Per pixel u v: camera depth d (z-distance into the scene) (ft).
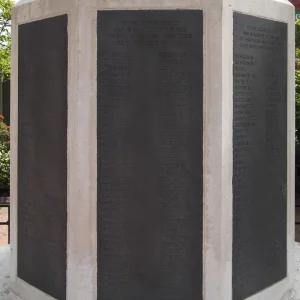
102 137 12.85
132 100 12.79
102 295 13.12
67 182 13.05
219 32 12.43
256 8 13.46
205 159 12.71
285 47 14.76
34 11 13.98
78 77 12.64
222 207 12.69
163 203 12.91
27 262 14.76
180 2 12.53
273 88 14.32
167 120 12.78
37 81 13.99
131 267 13.07
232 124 12.89
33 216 14.42
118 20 12.67
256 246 14.01
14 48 14.97
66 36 12.95
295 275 16.69
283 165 14.96
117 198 12.96
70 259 13.09
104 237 13.01
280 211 14.94
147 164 12.87
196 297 12.97
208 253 12.83
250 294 13.85
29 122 14.39
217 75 12.50
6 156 36.68
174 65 12.67
